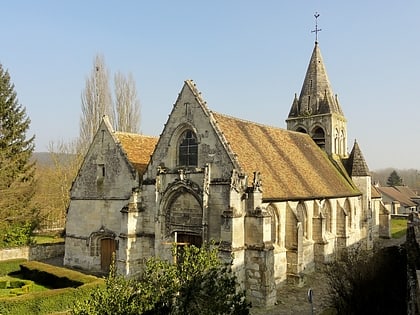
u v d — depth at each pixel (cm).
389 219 5881
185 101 3012
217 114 3238
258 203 2680
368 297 2144
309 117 5162
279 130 4175
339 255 3809
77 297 2531
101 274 3500
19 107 5231
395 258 2338
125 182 3472
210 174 2792
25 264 3509
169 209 3038
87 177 3794
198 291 1330
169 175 3038
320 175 4078
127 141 3800
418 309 1309
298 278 3028
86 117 5988
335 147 5100
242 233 2641
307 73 5394
